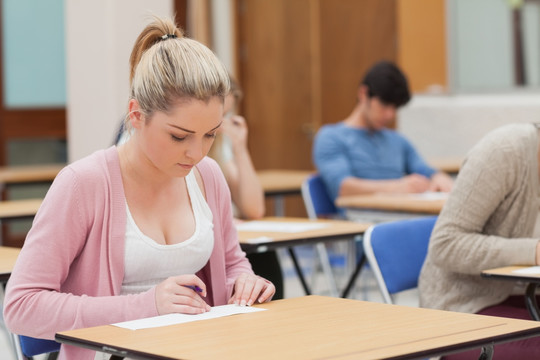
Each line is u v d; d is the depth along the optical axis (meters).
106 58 6.51
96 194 2.10
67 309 1.97
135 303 1.95
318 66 8.02
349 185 4.98
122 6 6.41
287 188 5.46
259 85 8.37
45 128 8.06
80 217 2.08
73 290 2.12
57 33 8.07
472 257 2.61
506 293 2.70
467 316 1.86
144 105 1.96
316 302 2.06
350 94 7.84
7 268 2.53
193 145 1.95
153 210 2.17
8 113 7.89
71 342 1.70
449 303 2.71
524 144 2.67
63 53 8.10
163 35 2.14
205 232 2.24
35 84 8.00
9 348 4.58
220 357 1.52
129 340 1.66
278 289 3.62
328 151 5.16
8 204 4.50
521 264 2.57
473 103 7.37
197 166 2.32
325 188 5.14
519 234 2.69
